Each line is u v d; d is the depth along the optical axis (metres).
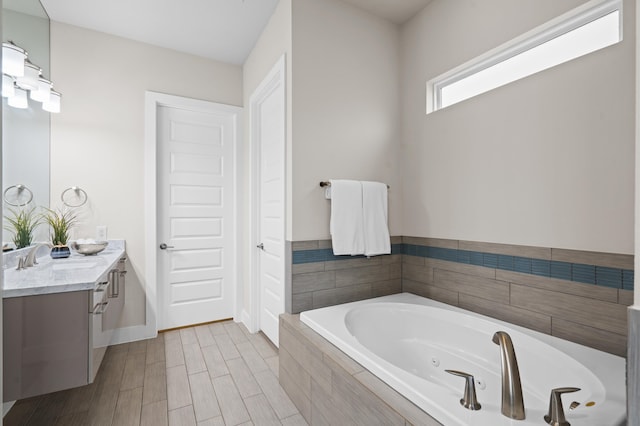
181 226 3.18
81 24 2.70
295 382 1.90
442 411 1.04
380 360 1.38
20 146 2.13
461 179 2.17
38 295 1.41
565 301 1.62
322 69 2.31
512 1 1.86
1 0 1.07
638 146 0.79
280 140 2.52
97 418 1.78
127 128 2.88
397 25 2.69
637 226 0.79
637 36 0.79
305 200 2.24
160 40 2.95
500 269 1.92
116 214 2.83
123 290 2.63
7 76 1.92
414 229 2.55
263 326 3.00
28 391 1.38
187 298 3.21
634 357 0.78
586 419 0.99
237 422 1.76
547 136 1.69
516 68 1.95
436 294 2.35
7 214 1.98
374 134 2.54
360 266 2.46
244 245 3.37
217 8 2.50
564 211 1.62
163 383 2.15
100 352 1.67
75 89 2.70
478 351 1.79
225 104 3.33
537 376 1.47
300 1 2.23
